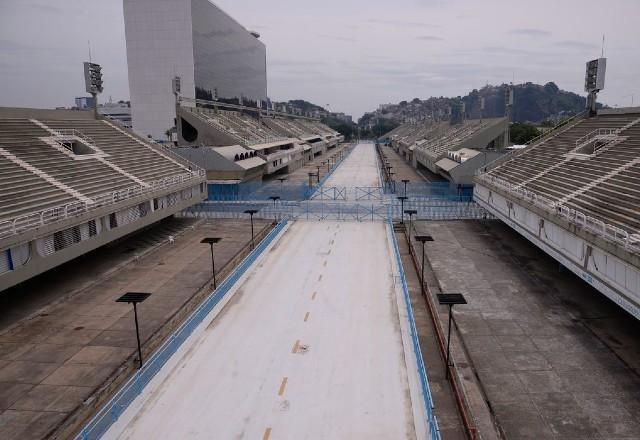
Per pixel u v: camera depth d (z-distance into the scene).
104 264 30.36
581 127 40.03
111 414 15.14
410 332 20.91
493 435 14.11
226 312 23.25
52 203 27.00
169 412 15.59
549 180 32.31
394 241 33.28
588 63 41.78
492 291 25.20
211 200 52.03
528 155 40.81
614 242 19.45
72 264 30.38
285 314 23.00
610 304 23.34
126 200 31.08
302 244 35.28
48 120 38.09
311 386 17.00
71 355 18.97
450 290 25.42
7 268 21.84
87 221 27.22
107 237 29.52
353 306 23.83
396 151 138.88
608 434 14.03
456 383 16.67
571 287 25.64
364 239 36.50
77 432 14.58
